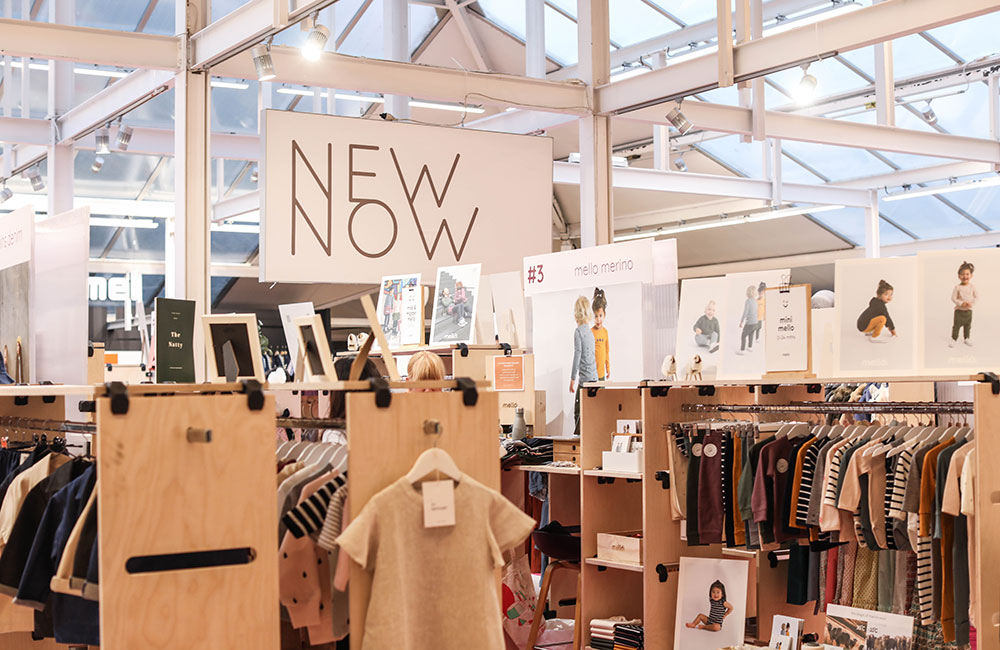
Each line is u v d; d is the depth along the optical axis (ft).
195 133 27.61
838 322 16.49
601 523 21.09
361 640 11.07
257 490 11.27
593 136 31.48
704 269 63.36
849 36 23.94
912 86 41.78
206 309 27.45
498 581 12.06
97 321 59.47
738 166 50.88
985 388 14.60
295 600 12.02
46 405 17.74
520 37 43.01
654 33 41.78
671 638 19.58
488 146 32.01
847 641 16.94
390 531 11.11
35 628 14.06
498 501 11.87
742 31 26.37
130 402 10.66
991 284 15.60
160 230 55.88
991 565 14.51
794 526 17.57
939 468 15.31
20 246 17.83
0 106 42.39
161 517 10.75
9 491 13.65
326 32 24.71
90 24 38.34
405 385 11.91
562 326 24.77
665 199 55.83
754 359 18.15
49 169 37.65
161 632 10.71
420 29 43.60
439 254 31.12
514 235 32.24
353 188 30.14
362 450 11.39
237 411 11.21
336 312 66.64
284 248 29.22
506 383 24.35
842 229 54.70
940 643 16.46
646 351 22.65
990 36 38.70
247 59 28.25
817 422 21.25
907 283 16.15
